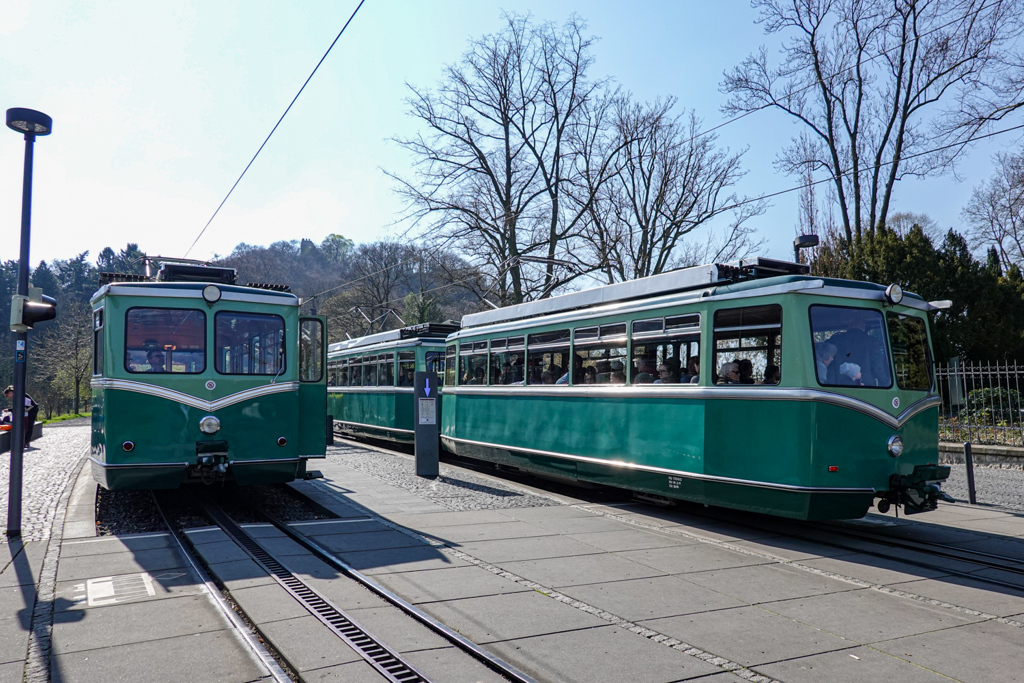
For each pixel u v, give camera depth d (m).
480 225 30.69
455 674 4.61
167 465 9.73
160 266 11.66
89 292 102.69
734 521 9.95
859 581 7.00
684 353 10.02
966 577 7.17
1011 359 22.78
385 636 5.27
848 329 8.89
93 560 7.44
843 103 28.58
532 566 7.37
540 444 13.11
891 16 26.34
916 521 10.27
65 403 61.97
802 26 28.42
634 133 30.58
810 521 10.07
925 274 23.03
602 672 4.69
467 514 10.25
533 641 5.23
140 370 9.75
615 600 6.25
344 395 25.73
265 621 5.55
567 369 12.59
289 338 10.72
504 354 14.72
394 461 17.41
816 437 8.41
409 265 48.34
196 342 10.10
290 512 10.59
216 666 4.69
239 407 10.22
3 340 67.31
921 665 4.88
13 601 6.04
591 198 30.47
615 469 11.09
